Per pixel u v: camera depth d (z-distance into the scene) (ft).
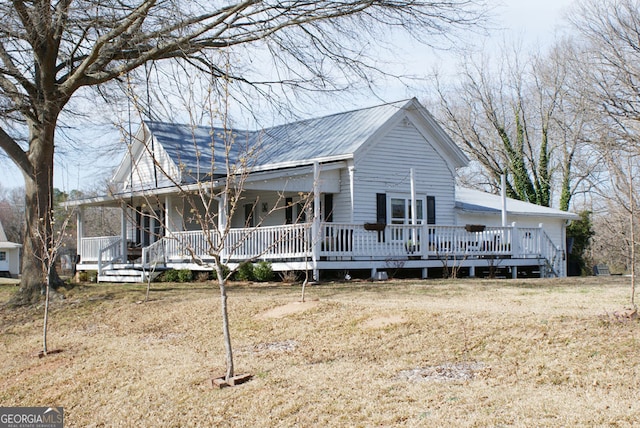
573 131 143.64
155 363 37.37
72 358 41.73
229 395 29.81
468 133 164.45
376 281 66.03
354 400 26.99
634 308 35.35
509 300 45.91
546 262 83.71
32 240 61.67
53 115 59.57
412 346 33.58
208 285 66.54
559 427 21.74
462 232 77.46
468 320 36.65
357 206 78.64
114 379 35.73
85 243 95.71
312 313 43.32
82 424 30.66
